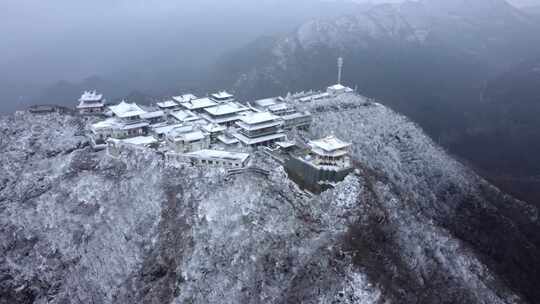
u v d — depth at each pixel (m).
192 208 142.00
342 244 123.06
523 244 193.12
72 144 186.75
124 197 157.12
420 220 153.88
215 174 147.25
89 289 146.88
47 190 169.88
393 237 135.00
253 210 133.12
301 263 122.19
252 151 167.38
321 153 142.12
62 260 153.75
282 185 143.00
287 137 184.38
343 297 114.12
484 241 191.88
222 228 133.25
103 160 173.50
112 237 151.12
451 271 141.75
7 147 186.88
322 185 140.75
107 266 147.25
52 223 160.38
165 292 132.12
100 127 183.25
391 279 122.25
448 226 193.50
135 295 136.88
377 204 138.62
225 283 124.81
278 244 126.12
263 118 177.12
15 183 176.12
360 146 198.00
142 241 145.12
